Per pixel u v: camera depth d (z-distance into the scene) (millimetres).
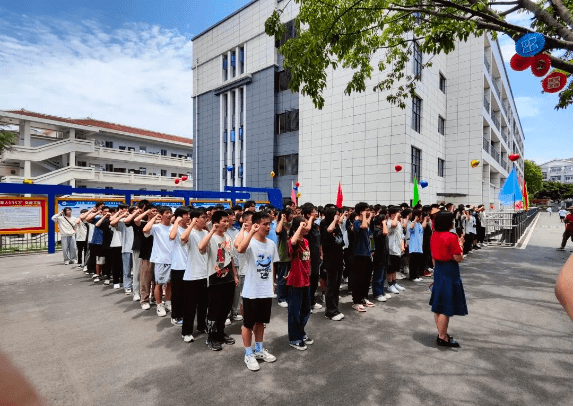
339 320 5129
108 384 3326
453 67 21812
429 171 19531
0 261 9547
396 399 3080
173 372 3561
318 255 5645
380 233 6199
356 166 18656
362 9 6414
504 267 8781
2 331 4602
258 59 23391
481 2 5098
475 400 3057
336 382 3369
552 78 4160
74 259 9453
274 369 3629
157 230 5180
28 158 23953
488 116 23094
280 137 22750
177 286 4824
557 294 645
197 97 28109
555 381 3369
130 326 4820
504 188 13547
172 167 34406
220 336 4250
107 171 28984
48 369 3607
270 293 3787
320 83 6891
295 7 21406
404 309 5664
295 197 17203
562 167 82000
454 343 4148
